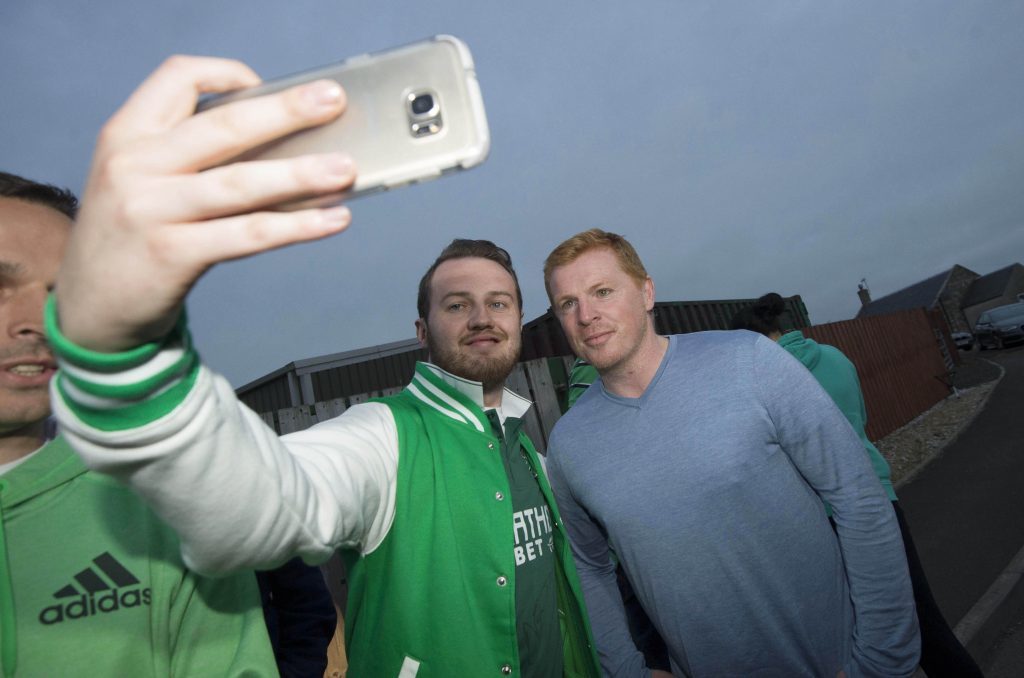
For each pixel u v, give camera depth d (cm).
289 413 381
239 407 55
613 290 168
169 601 83
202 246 35
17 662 73
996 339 2462
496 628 127
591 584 187
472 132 46
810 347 258
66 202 88
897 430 1025
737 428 151
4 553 75
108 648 77
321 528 67
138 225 34
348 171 39
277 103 38
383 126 46
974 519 497
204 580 88
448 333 172
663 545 154
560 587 167
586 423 175
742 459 149
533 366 502
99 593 78
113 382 40
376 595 123
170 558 84
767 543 148
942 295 4616
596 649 176
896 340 1218
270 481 55
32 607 75
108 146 37
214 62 43
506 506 140
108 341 39
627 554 161
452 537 129
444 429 146
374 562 123
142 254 35
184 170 36
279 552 59
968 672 203
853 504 147
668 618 156
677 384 161
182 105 40
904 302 5094
